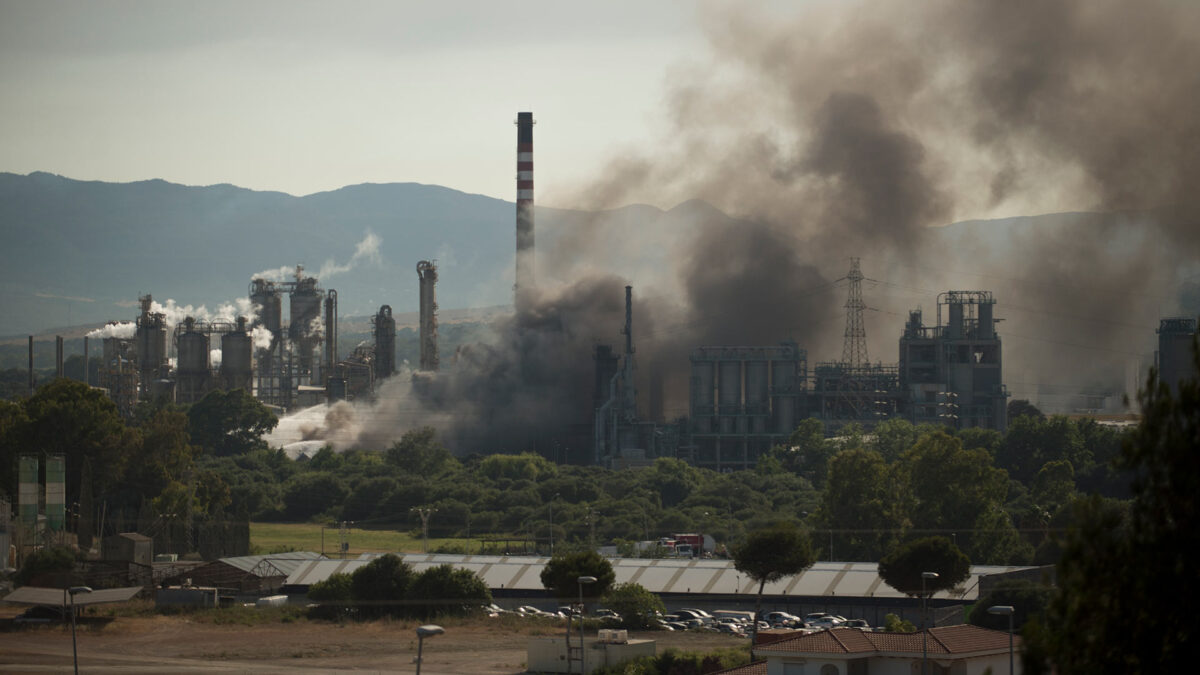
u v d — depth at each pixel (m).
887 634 159.75
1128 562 58.78
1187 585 57.16
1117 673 57.94
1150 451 59.84
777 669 156.38
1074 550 60.78
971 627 163.12
